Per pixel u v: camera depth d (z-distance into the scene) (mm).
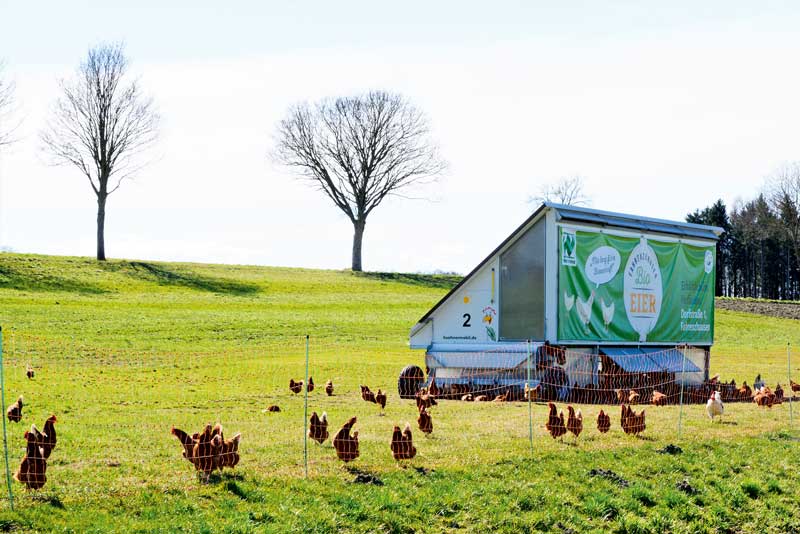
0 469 13344
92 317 46156
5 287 56844
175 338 41250
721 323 65250
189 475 13133
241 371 30859
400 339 45938
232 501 11852
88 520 10789
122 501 11648
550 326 26062
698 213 131875
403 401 24141
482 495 12891
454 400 24859
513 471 14312
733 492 14023
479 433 17703
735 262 132500
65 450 14898
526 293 26750
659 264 29984
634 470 14867
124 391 24328
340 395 25344
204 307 55625
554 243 26125
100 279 65625
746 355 45844
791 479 15117
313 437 15820
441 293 76000
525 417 20312
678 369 28625
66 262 72062
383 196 93812
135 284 65250
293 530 10906
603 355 27031
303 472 13609
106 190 78125
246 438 16625
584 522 12359
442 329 28578
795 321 70125
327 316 54688
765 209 122188
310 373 30953
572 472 14445
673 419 20703
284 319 51375
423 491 12898
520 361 25469
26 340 36500
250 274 78938
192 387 25969
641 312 29172
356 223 93750
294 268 87938
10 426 17531
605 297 27734
